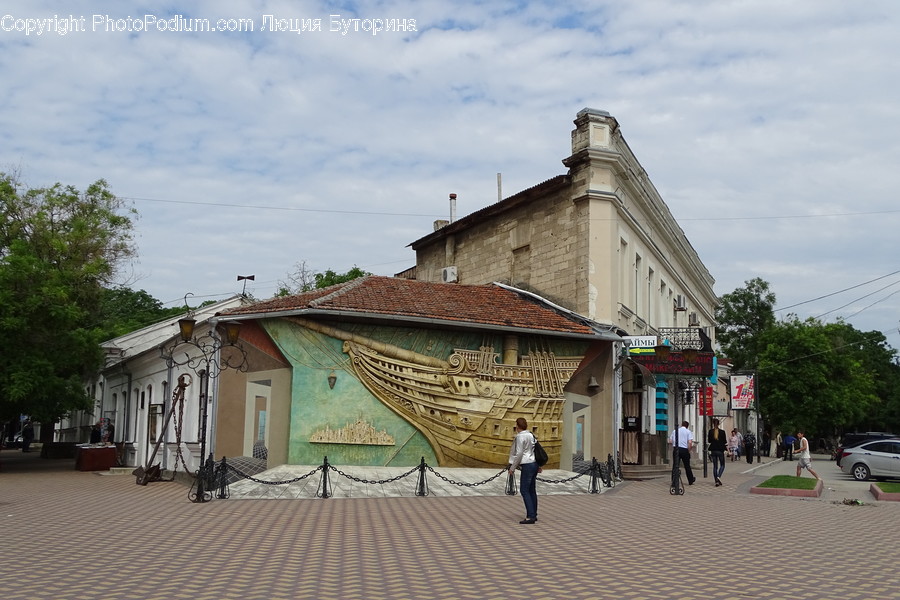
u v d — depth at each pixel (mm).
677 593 8156
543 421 21500
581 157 24781
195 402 22688
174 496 17531
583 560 9961
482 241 30062
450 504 16078
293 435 19141
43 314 27922
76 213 37469
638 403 26297
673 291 36094
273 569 9141
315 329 19562
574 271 25000
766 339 58156
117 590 7996
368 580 8602
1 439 31438
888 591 8367
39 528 12266
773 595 8109
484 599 7828
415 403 20000
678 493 19484
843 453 28719
